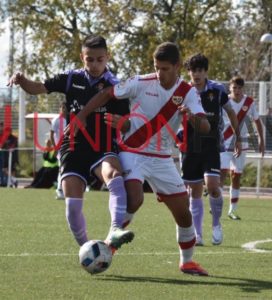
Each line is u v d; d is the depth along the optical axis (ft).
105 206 117.19
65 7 275.39
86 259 51.49
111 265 58.85
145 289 49.37
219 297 47.29
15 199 129.08
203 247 72.74
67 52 277.44
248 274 56.39
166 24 275.18
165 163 54.49
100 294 47.37
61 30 278.46
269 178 174.09
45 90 56.44
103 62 55.88
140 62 275.18
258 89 171.42
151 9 275.59
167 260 62.39
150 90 53.47
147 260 62.18
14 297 45.93
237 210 119.75
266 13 318.45
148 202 128.06
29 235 78.38
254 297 47.50
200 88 75.82
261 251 69.82
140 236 79.20
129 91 53.47
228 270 58.18
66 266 57.93
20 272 54.90
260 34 316.81
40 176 163.12
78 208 55.42
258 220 103.14
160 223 93.61
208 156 74.95
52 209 110.73
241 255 66.95
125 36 278.46
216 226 75.10
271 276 55.62
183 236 55.77
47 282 51.11
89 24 277.64
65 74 56.59
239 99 107.24
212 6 279.49
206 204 128.77
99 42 55.62
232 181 106.32
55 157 162.20
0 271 55.21
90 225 90.27
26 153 191.42
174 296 47.29
